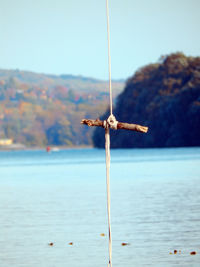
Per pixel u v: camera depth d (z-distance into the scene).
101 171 84.31
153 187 51.91
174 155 129.62
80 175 76.00
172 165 92.19
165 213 33.28
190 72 180.38
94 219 32.09
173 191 47.09
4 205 41.22
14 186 60.66
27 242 25.91
